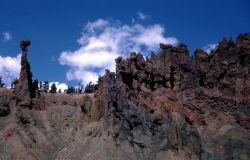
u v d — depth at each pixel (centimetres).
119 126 16138
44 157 16062
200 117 17738
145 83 18062
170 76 18525
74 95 19388
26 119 17288
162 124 16800
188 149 16375
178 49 19225
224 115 17912
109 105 16500
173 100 17850
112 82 17062
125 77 17638
